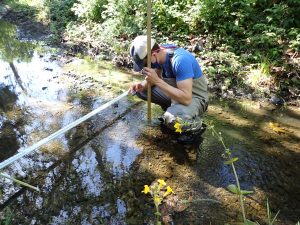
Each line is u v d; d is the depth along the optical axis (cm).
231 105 436
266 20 538
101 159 338
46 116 408
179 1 600
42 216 274
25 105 432
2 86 483
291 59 475
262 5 566
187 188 303
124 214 276
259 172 322
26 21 768
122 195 296
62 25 708
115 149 352
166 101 384
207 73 480
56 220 271
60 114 412
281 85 452
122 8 604
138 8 607
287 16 529
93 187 304
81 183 309
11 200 289
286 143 363
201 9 544
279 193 299
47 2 801
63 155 344
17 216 274
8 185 304
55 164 332
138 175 318
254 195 296
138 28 591
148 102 382
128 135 373
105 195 296
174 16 566
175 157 341
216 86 466
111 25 595
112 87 478
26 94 460
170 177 315
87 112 417
